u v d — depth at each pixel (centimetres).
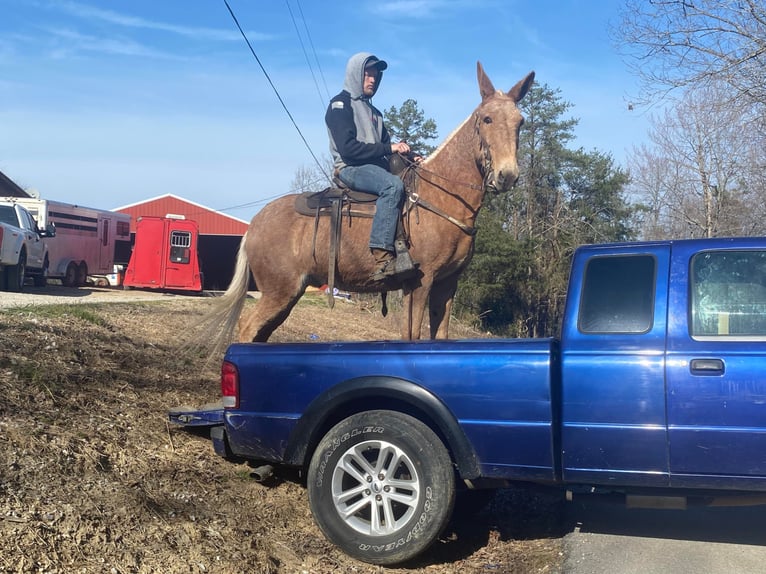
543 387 454
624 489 464
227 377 531
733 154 1975
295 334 1527
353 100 723
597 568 477
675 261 459
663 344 444
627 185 4488
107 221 2433
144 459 560
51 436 536
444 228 677
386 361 488
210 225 4781
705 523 564
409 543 467
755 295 444
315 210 705
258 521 522
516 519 595
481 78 689
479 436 466
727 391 428
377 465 483
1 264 1478
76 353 774
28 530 416
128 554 432
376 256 684
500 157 649
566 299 474
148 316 1161
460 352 475
